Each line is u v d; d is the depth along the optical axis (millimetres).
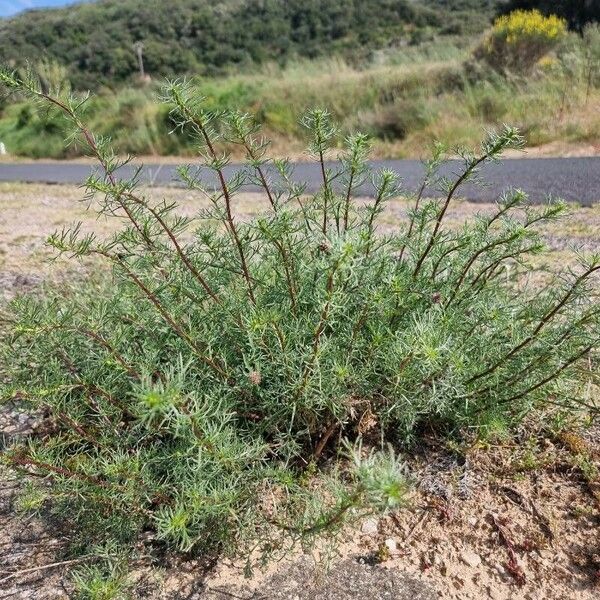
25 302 2119
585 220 5316
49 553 2000
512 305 2410
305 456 2275
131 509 1855
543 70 13227
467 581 1865
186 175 2197
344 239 1835
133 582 1839
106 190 1846
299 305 2227
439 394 2053
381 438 2129
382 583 1864
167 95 1858
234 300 2189
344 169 2350
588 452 2291
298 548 1974
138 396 1467
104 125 16375
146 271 2234
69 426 1997
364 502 1578
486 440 2314
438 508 2107
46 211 7582
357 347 2139
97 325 1996
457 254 2576
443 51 18172
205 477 1829
